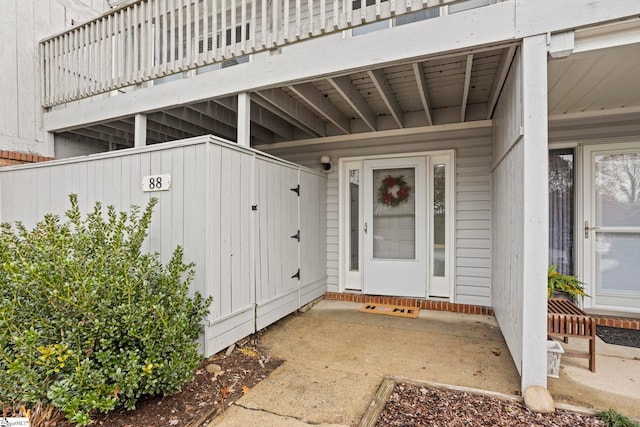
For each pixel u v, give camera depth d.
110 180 3.37
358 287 5.17
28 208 4.09
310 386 2.54
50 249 2.15
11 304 1.95
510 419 2.08
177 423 2.04
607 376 2.67
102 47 4.16
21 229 2.64
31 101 4.71
